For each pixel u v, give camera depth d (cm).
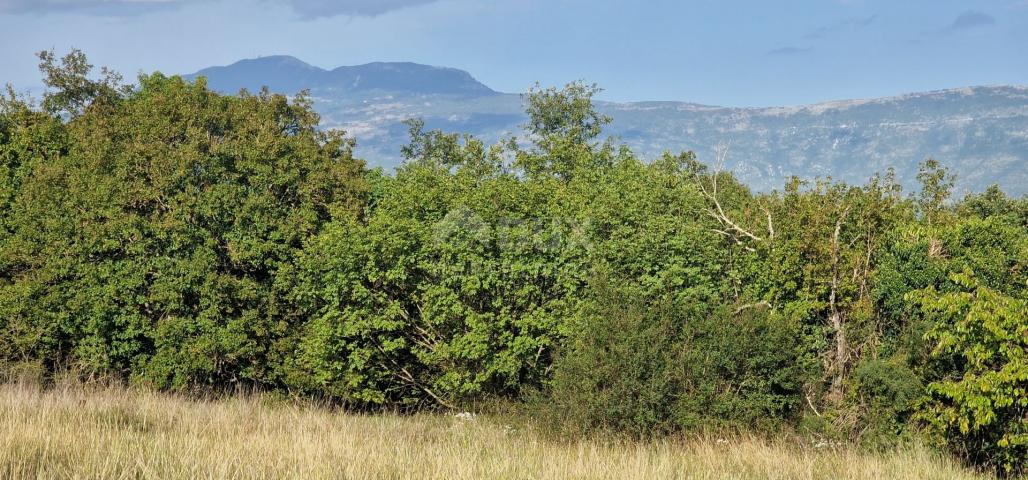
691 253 2200
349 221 2505
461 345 2289
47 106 4188
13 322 2578
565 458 1288
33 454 936
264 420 1512
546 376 2262
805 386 1834
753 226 2300
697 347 1778
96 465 901
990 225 2070
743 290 2166
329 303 2577
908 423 1695
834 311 1931
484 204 2367
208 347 2539
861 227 2075
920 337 1728
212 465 945
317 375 2497
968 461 1559
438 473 1017
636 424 1684
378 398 2472
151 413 1466
